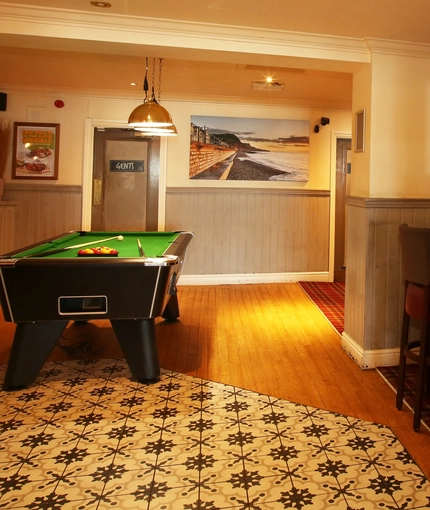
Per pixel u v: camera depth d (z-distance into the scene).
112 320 2.75
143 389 2.72
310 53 2.96
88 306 2.62
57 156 5.29
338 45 2.97
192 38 2.82
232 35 2.85
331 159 5.84
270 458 2.01
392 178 3.08
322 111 5.75
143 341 2.78
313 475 1.89
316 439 2.17
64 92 5.15
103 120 5.30
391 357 3.11
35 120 5.23
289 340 3.66
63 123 5.28
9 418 2.35
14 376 2.67
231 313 4.45
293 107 5.66
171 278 2.91
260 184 5.73
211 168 5.60
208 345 3.52
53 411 2.43
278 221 5.83
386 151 3.06
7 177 5.25
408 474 1.90
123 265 2.52
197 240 5.68
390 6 2.51
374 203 3.00
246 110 5.59
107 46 2.83
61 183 5.35
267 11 2.59
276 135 5.68
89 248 3.22
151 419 2.36
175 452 2.05
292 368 3.07
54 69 4.27
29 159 5.26
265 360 3.22
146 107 3.27
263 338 3.70
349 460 2.00
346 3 2.48
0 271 2.45
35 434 2.20
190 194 5.61
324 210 5.93
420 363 2.22
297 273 5.96
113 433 2.21
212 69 4.09
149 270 2.57
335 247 6.04
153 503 1.71
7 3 2.57
